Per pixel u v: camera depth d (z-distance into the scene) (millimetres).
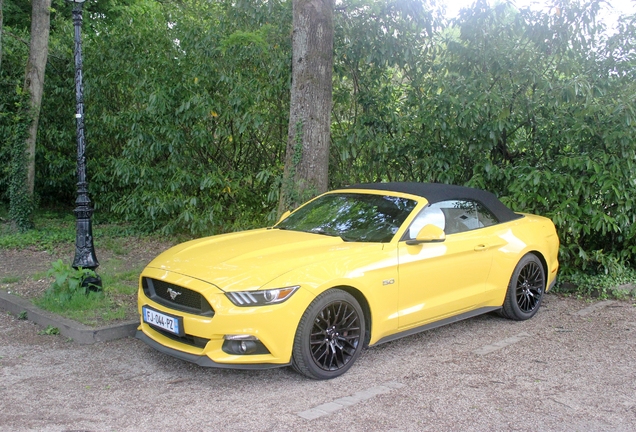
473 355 5113
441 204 5590
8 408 3877
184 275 4430
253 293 4125
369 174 9508
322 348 4430
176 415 3805
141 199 11219
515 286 6062
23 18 18031
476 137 8297
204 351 4172
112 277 7594
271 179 10172
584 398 4176
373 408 3943
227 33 9930
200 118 10289
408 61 9070
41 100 13742
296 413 3848
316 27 7812
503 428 3668
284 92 9734
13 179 12148
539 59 8156
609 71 7895
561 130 7863
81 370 4625
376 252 4816
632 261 8383
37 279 7504
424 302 5160
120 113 11703
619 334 5793
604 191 7172
